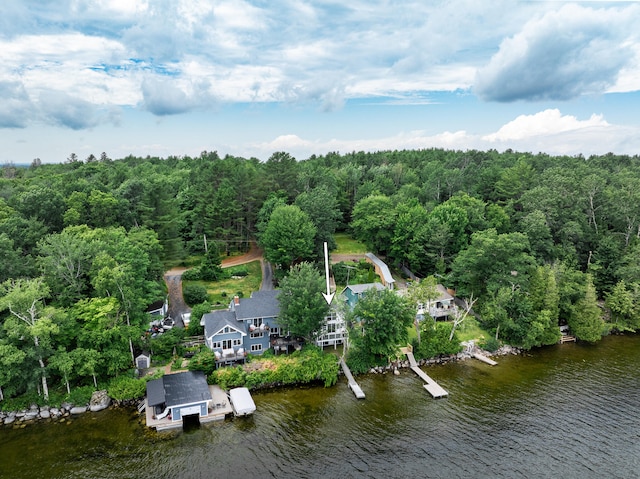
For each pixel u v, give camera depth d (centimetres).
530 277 7100
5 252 5441
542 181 10119
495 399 5216
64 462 4028
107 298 5147
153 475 3866
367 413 4897
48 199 7562
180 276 8450
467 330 6925
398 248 9156
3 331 4641
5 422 4600
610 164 15362
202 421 4644
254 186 10244
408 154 19000
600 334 6862
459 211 8944
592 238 8312
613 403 5112
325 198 9344
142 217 8088
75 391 4922
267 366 5459
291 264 8506
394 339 5681
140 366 5409
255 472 3925
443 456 4159
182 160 18175
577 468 3994
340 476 3881
